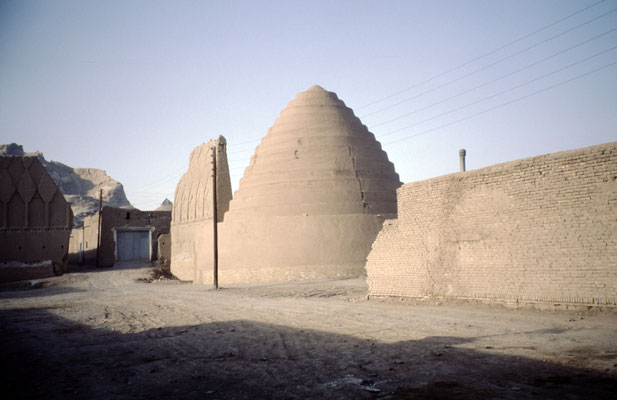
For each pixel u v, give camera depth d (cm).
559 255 1271
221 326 1398
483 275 1467
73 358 1037
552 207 1296
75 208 8881
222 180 4034
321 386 711
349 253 3150
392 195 3444
